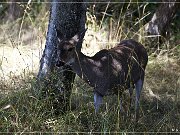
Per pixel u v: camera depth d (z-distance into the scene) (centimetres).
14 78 1083
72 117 897
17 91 951
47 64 924
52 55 916
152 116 1002
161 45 1391
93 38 1385
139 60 988
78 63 883
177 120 960
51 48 917
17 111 878
